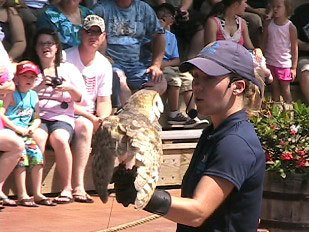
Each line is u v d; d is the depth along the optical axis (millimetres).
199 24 19750
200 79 6199
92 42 15305
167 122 17859
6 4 15688
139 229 12922
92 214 13859
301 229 11609
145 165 5297
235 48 6211
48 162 15070
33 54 14844
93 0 18719
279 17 20172
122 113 5551
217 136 6125
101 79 15586
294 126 11586
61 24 16078
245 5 19125
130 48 17219
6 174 13828
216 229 6016
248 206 6051
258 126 11680
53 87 14719
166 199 5641
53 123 14703
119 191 5434
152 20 17469
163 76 17406
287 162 11500
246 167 5949
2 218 13289
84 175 15602
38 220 13258
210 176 5910
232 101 6207
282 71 20188
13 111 14156
